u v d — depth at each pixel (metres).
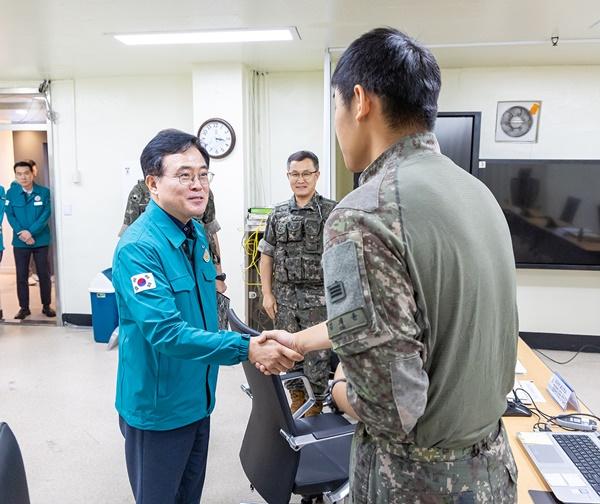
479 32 3.20
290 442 1.50
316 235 2.87
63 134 4.83
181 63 4.12
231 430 2.92
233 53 3.78
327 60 3.59
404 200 0.72
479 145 3.79
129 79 4.67
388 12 2.85
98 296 4.42
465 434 0.77
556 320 4.24
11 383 3.57
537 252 3.96
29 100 4.86
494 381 0.81
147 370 1.47
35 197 5.05
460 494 0.77
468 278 0.74
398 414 0.70
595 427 1.47
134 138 4.73
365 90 0.78
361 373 0.71
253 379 1.63
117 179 4.81
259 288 4.18
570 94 4.05
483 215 0.80
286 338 1.33
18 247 5.09
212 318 1.63
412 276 0.70
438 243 0.71
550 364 3.92
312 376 2.79
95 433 2.86
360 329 0.69
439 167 0.78
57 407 3.19
